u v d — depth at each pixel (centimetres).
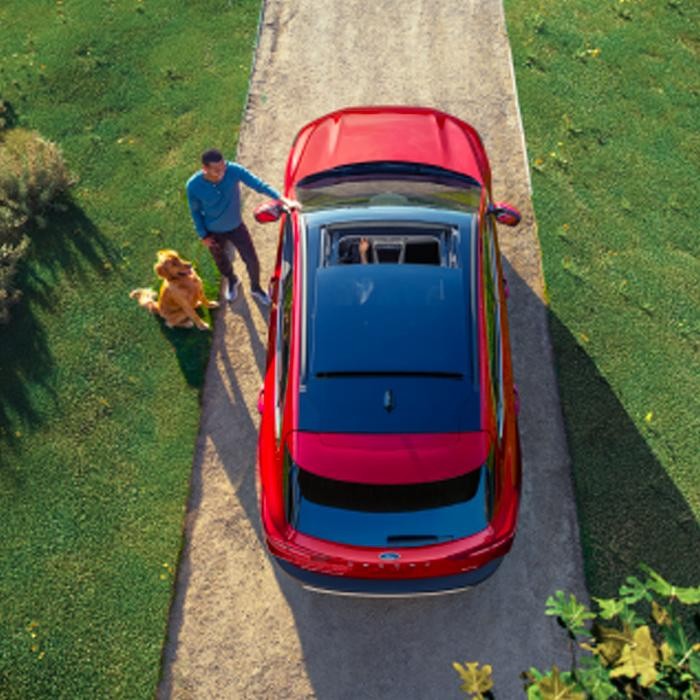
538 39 923
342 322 509
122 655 541
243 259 675
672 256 737
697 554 566
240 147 833
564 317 693
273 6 972
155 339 695
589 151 816
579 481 600
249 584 567
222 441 636
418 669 527
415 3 973
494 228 633
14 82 902
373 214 563
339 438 475
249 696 524
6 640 550
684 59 905
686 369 663
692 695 257
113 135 852
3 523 602
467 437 476
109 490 615
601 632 266
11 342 700
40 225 767
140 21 958
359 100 872
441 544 471
